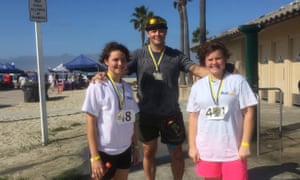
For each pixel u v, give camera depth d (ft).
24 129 33.83
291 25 41.24
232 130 11.16
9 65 141.38
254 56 21.04
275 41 46.91
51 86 115.55
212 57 11.26
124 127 11.74
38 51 25.62
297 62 41.42
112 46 11.76
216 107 11.16
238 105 11.20
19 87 124.98
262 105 43.68
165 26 14.23
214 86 11.35
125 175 12.36
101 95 11.39
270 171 17.49
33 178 18.33
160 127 14.70
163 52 14.42
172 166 15.31
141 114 14.76
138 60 14.65
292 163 18.56
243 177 11.12
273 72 47.83
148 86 14.47
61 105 56.13
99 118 11.57
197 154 11.74
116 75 11.80
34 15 24.91
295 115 34.01
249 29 20.88
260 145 22.18
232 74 11.46
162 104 14.46
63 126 34.40
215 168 11.38
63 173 18.71
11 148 25.67
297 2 34.19
